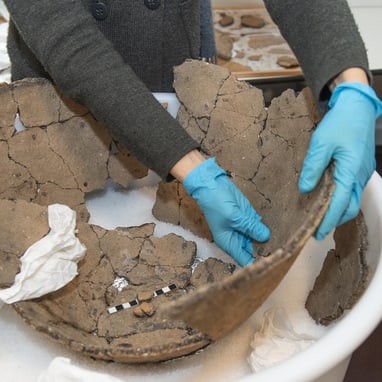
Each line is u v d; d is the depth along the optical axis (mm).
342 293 680
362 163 651
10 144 800
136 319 729
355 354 1232
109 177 877
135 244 813
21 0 720
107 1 838
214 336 566
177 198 877
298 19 716
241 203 750
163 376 660
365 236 672
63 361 597
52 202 847
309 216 545
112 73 709
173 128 711
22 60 847
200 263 802
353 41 679
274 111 805
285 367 560
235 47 1530
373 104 681
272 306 751
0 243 712
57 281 697
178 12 868
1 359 678
